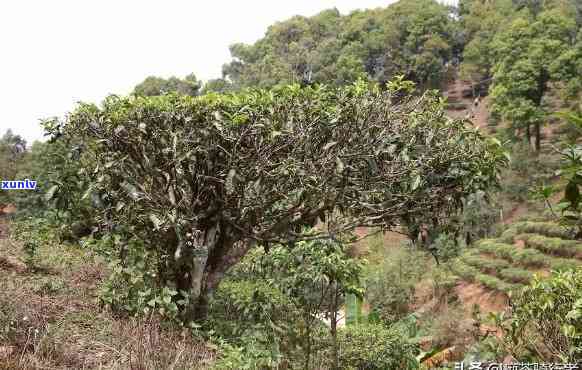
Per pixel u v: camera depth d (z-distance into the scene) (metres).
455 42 55.41
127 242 6.14
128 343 4.52
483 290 14.78
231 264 6.68
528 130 25.28
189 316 6.13
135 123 5.96
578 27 40.62
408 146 5.80
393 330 8.81
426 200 5.97
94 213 6.64
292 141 5.80
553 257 14.43
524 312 4.16
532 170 21.34
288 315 6.93
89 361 4.28
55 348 4.21
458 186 5.89
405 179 5.81
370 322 11.27
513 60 28.19
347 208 6.15
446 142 5.77
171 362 4.29
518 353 4.32
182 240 5.98
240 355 4.93
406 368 8.39
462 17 63.59
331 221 6.52
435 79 49.28
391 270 15.94
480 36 50.44
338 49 53.78
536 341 4.34
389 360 7.70
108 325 5.20
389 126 5.90
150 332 4.79
